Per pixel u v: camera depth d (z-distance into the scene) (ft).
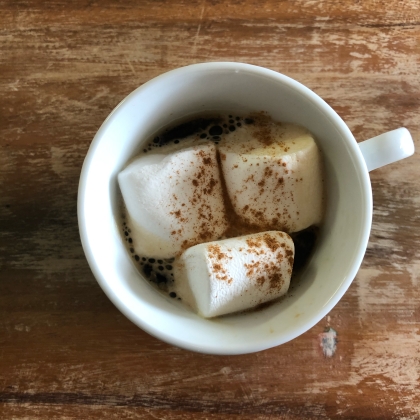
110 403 0.54
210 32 0.57
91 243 0.43
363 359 0.55
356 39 0.57
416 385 0.55
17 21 0.56
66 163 0.56
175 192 0.50
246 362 0.55
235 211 0.52
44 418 0.54
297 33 0.57
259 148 0.50
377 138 0.46
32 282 0.55
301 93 0.44
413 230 0.57
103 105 0.56
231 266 0.47
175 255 0.51
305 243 0.53
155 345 0.55
